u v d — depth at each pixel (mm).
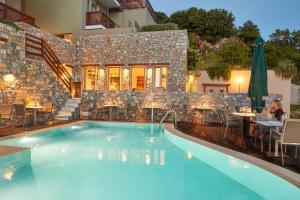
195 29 30547
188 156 6555
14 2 18047
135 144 7902
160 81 15969
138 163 5859
